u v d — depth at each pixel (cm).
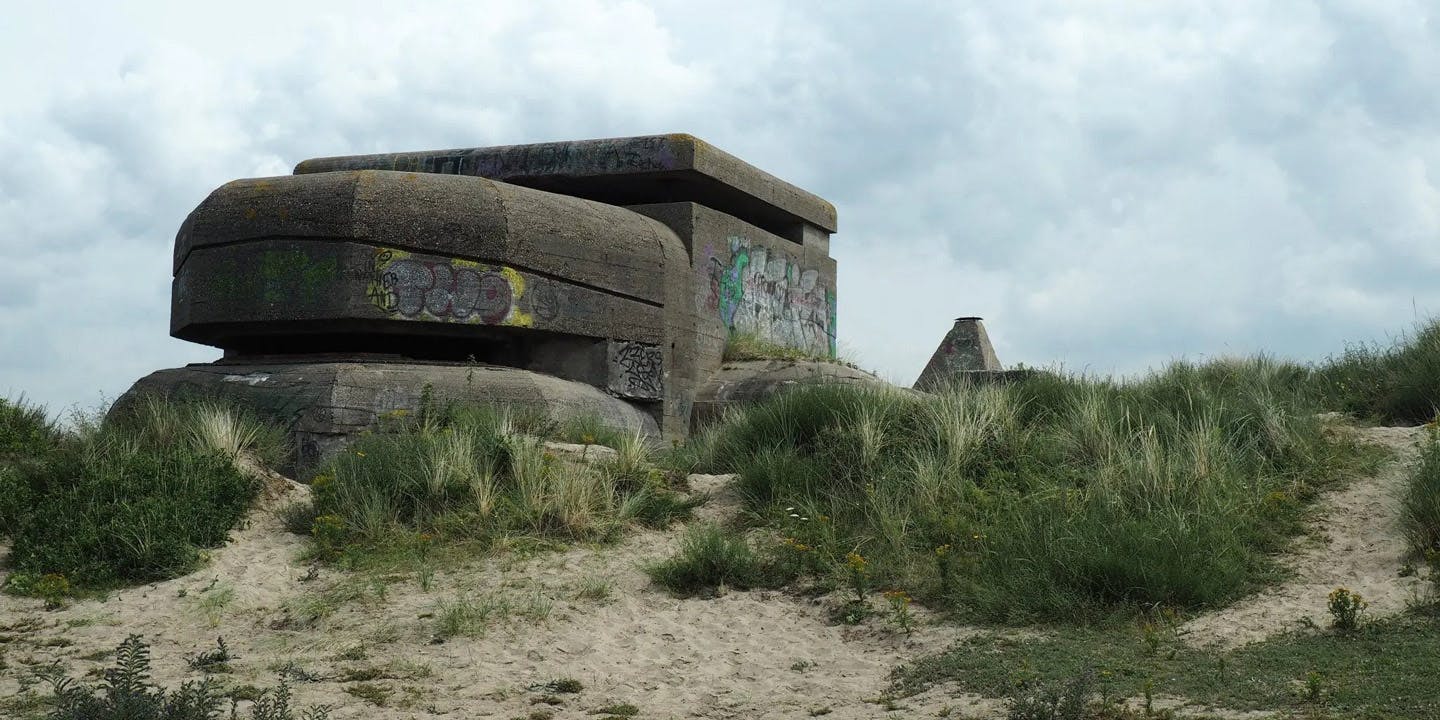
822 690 696
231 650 792
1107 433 1030
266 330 1430
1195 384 1163
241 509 1040
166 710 553
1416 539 812
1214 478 944
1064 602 785
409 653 777
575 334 1537
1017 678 667
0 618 855
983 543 895
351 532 1000
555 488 1043
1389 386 1169
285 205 1401
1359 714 562
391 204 1399
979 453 1047
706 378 1792
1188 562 812
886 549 925
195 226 1441
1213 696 611
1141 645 719
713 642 802
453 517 1016
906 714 630
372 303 1380
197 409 1197
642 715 661
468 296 1431
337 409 1286
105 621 849
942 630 784
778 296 2039
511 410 1288
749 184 1933
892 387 1200
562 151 1855
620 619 849
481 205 1450
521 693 701
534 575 925
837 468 1059
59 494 1018
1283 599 782
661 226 1750
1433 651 643
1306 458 990
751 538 984
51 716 562
